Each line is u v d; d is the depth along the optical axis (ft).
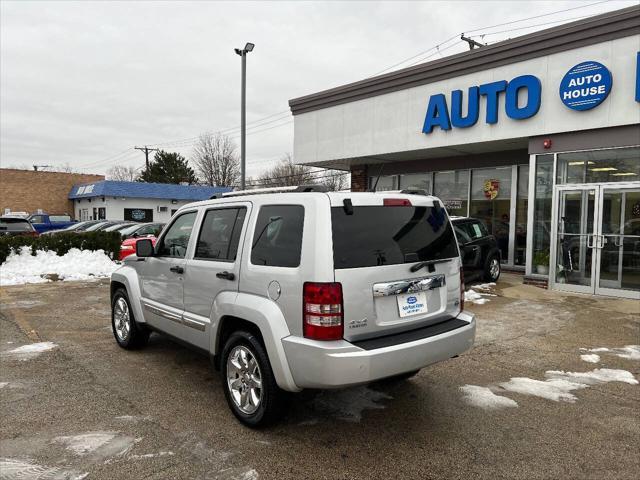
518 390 14.99
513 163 41.68
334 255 10.73
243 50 58.34
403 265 11.80
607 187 30.78
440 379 15.94
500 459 10.88
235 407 12.62
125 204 118.42
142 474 10.12
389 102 43.06
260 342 11.93
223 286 13.08
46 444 11.39
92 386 15.14
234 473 10.19
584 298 30.12
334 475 10.16
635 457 11.02
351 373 10.34
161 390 14.84
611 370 16.88
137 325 18.17
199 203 15.62
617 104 29.63
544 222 34.35
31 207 122.42
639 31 28.58
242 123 59.06
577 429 12.38
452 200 46.75
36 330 22.15
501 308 27.17
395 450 11.23
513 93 34.35
